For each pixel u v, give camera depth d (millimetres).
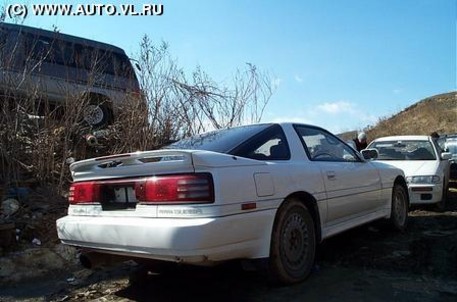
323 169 5055
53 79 7285
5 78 6566
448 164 9938
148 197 3869
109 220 4059
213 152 4000
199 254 3549
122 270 5301
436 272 4703
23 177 6770
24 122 6785
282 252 4320
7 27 6895
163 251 3611
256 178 4121
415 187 8500
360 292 4203
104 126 7996
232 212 3799
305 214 4664
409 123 46156
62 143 7145
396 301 3953
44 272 5164
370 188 5898
